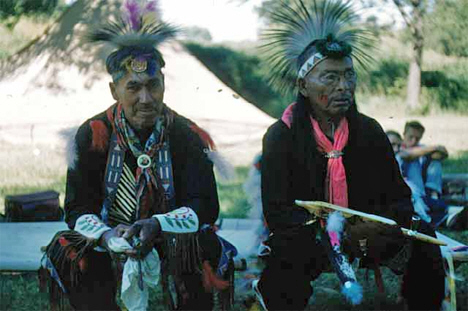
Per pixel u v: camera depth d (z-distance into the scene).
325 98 3.90
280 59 4.18
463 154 10.59
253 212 4.55
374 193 4.10
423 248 3.91
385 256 3.92
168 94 11.45
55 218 6.46
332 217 3.80
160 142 3.90
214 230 3.92
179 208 3.88
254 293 4.17
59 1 15.95
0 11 15.67
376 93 14.58
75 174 3.94
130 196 3.93
